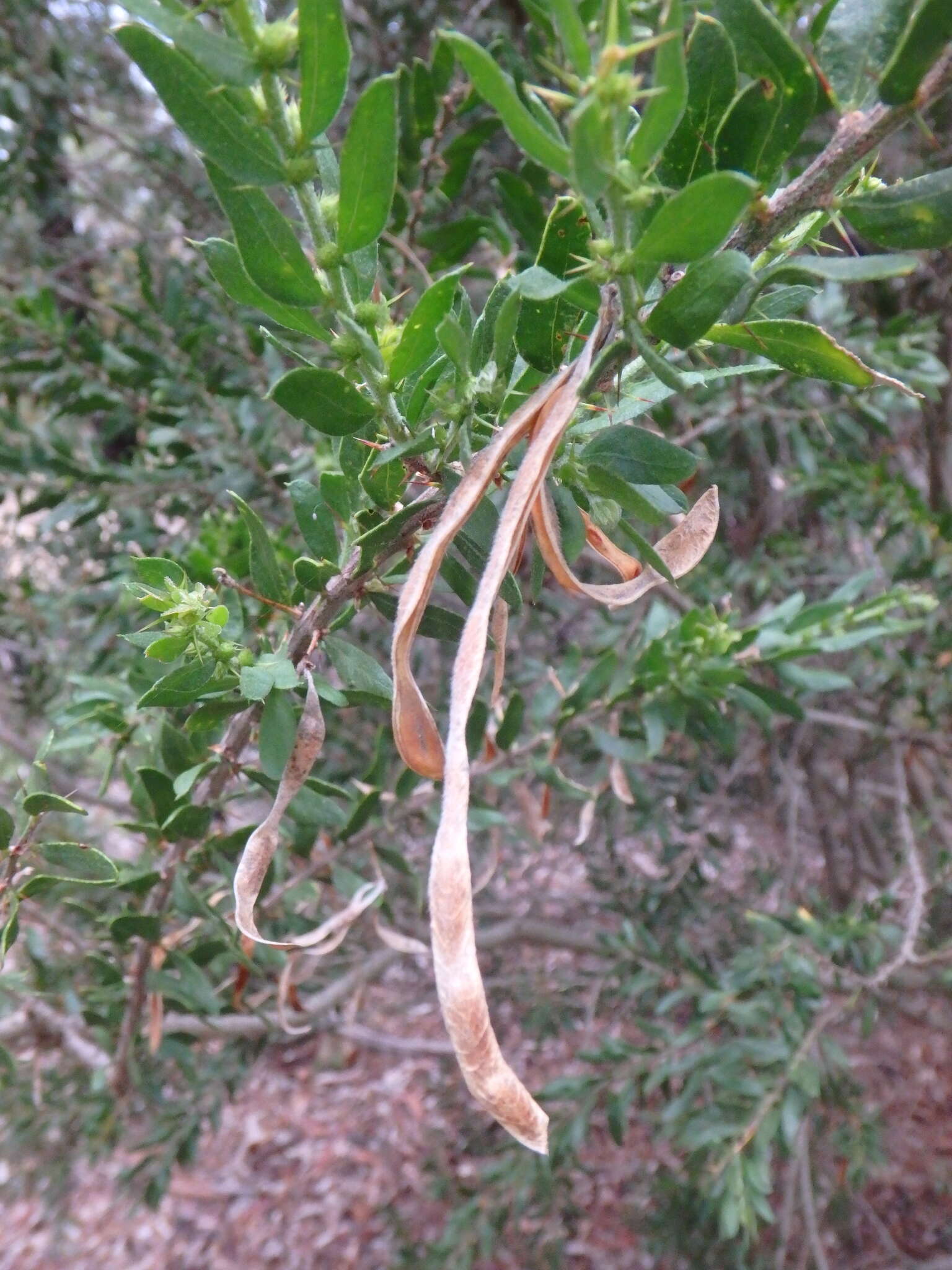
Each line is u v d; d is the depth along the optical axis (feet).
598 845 1.76
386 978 2.31
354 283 0.35
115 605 1.13
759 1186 0.87
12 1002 1.01
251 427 1.09
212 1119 1.17
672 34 0.23
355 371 0.35
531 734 0.98
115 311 1.21
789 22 0.35
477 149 0.85
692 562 0.40
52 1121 1.11
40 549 1.57
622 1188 1.93
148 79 0.27
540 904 1.74
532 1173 1.25
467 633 0.26
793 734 1.60
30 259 1.40
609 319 0.30
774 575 1.27
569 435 0.35
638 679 0.81
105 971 0.76
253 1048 1.15
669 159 0.31
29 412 1.32
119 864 0.71
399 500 0.39
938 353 1.50
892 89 0.28
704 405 1.20
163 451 1.17
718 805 1.65
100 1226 2.14
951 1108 1.89
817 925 0.98
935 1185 1.74
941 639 1.17
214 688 0.45
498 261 1.05
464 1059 0.25
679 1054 1.17
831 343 0.30
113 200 1.73
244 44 0.27
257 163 0.29
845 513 1.31
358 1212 2.10
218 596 0.48
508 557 0.27
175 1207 2.18
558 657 1.57
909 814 1.44
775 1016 0.96
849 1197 1.43
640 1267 1.77
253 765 0.57
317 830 0.69
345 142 0.29
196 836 0.61
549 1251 1.40
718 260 0.27
